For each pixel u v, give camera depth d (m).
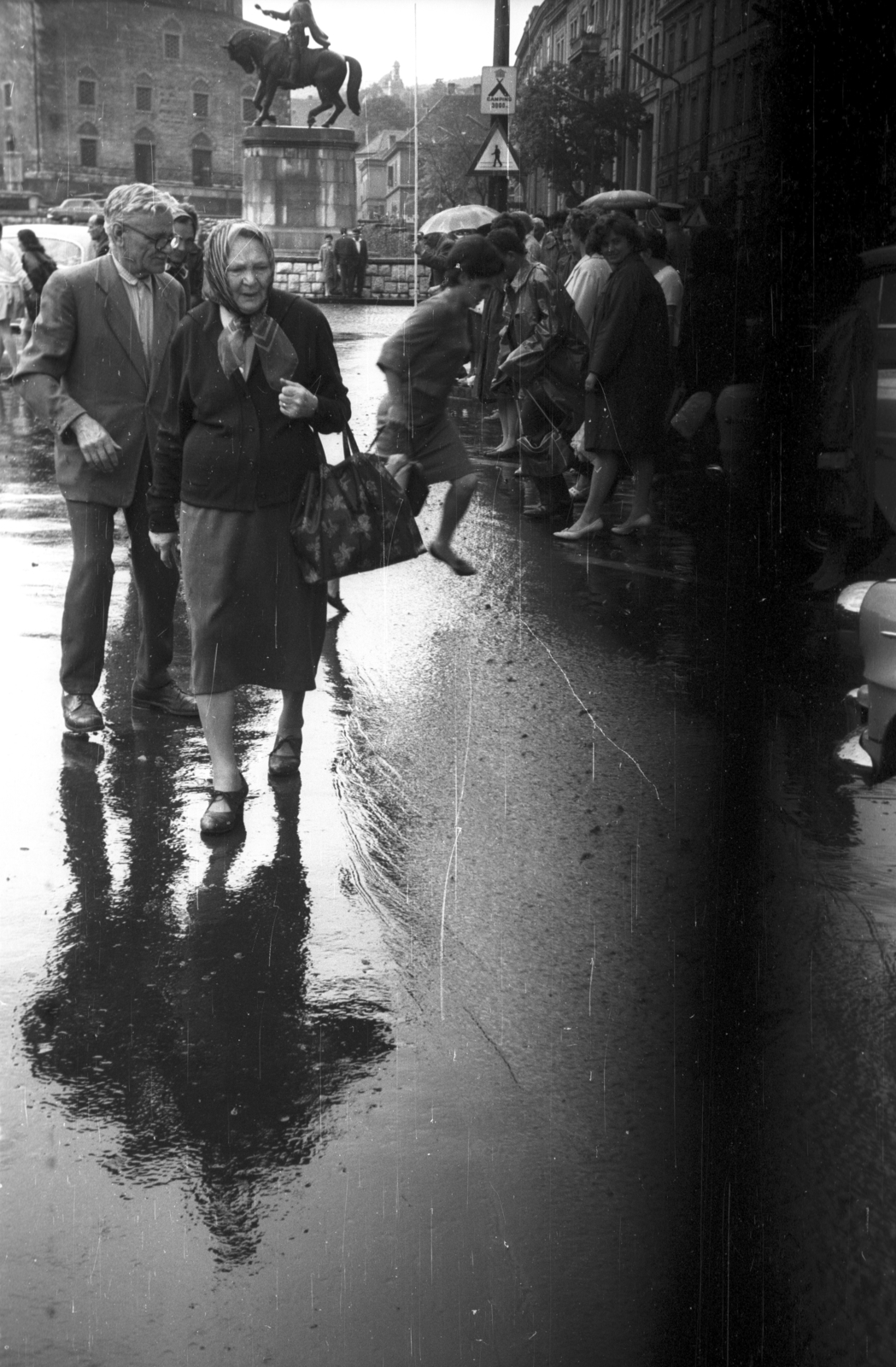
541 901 3.93
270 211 31.88
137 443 5.16
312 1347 2.29
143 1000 3.43
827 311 6.58
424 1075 3.09
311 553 4.39
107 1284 2.44
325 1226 2.59
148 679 5.59
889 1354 2.24
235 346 4.22
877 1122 2.85
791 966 3.47
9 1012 3.38
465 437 13.15
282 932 3.78
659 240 8.41
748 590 6.73
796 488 6.72
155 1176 2.75
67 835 4.41
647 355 8.29
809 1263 2.44
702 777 4.68
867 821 4.19
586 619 6.87
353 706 5.66
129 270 5.09
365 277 32.09
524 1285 2.43
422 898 3.97
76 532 5.18
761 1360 2.22
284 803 4.66
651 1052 3.15
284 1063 3.14
